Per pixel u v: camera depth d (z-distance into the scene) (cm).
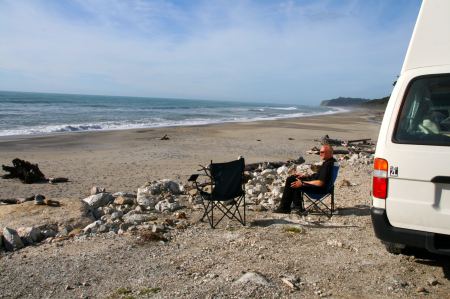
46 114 4738
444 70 393
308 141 2436
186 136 2620
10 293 388
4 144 2034
